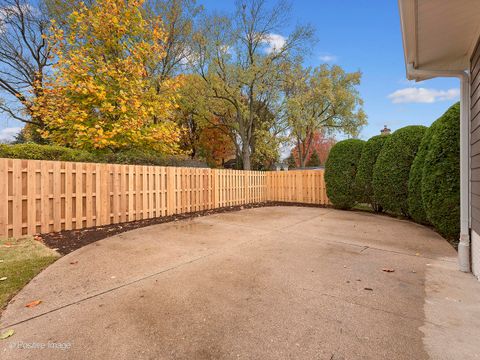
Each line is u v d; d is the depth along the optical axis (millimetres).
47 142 13289
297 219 7180
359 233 5477
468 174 3379
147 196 7027
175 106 9297
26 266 3344
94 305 2412
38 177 5047
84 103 7469
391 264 3584
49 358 1706
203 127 20047
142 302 2477
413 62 3729
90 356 1733
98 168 5969
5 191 4645
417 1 2445
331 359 1718
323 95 19125
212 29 15117
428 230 5766
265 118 19016
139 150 9078
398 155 7148
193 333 1994
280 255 3963
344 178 8891
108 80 7949
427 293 2688
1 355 1731
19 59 15352
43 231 5086
